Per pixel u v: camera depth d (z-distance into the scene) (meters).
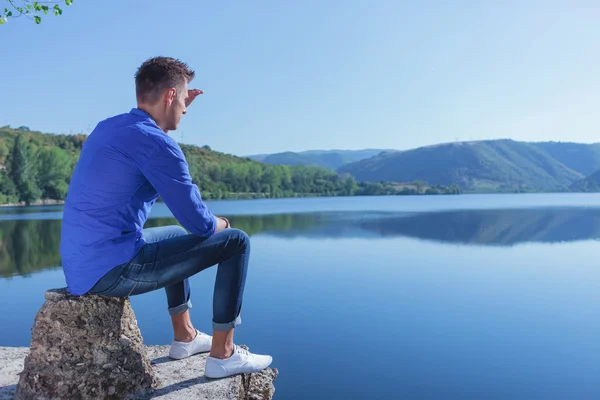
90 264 2.17
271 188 142.75
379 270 19.94
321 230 39.81
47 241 30.39
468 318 12.09
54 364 2.21
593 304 13.72
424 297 14.56
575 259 24.25
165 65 2.31
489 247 29.23
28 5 5.04
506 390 7.70
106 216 2.16
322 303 13.59
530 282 17.53
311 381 7.98
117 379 2.31
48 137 146.12
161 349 3.18
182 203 2.21
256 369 2.75
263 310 12.75
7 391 2.51
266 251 26.39
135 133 2.14
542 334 10.80
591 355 9.43
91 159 2.15
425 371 8.49
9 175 83.25
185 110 2.53
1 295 15.02
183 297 2.95
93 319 2.27
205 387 2.53
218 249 2.47
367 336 10.48
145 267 2.26
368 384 7.71
